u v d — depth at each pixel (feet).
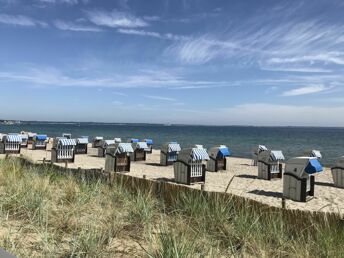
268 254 12.95
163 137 248.93
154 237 13.23
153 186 21.45
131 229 14.55
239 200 17.31
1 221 14.07
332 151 128.67
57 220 14.87
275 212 16.19
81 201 17.42
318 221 15.34
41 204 15.49
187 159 41.83
